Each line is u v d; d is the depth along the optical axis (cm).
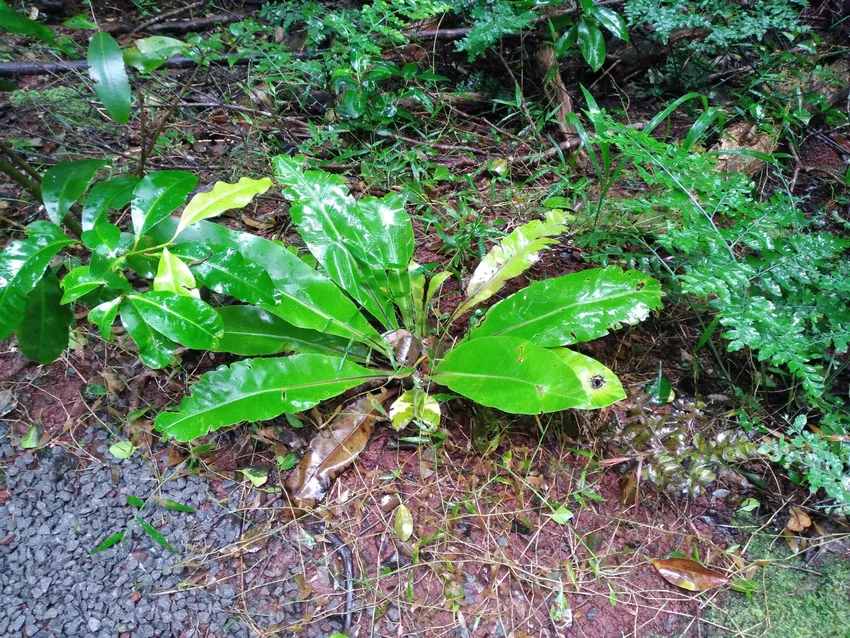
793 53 341
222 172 268
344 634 158
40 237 152
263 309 193
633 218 258
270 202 260
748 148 296
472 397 174
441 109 325
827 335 184
